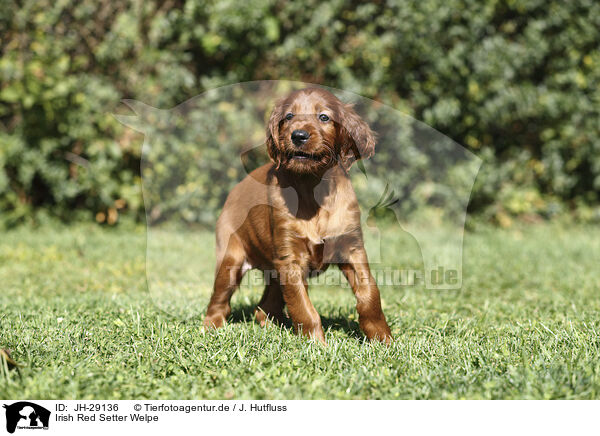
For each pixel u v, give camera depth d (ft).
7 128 29.96
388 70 30.32
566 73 32.37
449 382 10.31
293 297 12.50
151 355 11.51
